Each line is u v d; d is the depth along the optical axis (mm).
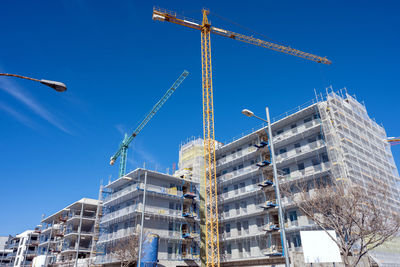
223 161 59969
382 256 34438
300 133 46219
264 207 46969
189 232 54562
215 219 55438
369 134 50031
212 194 58500
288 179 45969
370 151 46531
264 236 47094
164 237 50094
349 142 42188
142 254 44750
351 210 24156
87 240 70312
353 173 38938
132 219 51156
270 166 49344
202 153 65812
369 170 42688
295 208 44188
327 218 25094
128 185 56719
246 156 54500
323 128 43125
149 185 52562
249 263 48156
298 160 46438
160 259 48469
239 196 52500
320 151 43469
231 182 55969
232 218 52438
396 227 24672
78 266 61062
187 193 55875
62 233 74688
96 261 55312
